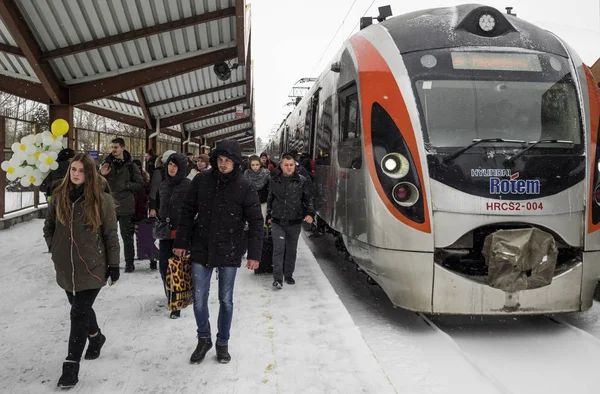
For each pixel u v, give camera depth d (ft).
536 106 15.48
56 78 34.86
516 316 17.38
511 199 14.38
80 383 11.76
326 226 27.09
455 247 14.76
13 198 37.04
